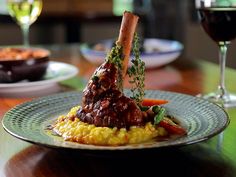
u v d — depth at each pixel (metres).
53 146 0.46
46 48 1.27
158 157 0.50
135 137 0.50
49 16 2.06
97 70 0.55
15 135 0.50
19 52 0.90
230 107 0.69
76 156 0.51
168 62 0.98
